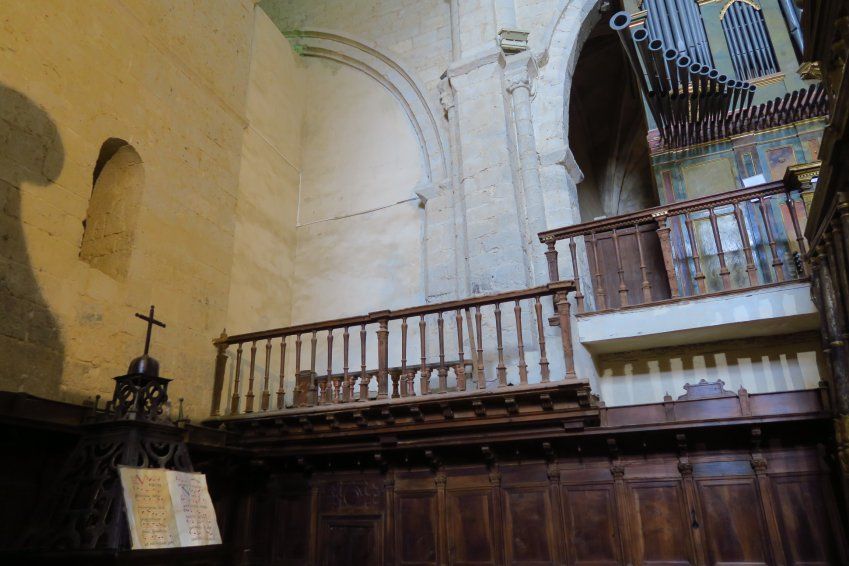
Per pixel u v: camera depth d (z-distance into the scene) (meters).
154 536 4.65
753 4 12.12
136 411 5.19
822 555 5.96
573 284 6.83
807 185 7.21
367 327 10.34
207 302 8.75
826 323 5.71
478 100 10.40
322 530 7.80
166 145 8.43
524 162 10.09
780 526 6.15
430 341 9.63
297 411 7.48
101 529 4.52
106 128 7.48
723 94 10.22
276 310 10.56
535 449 7.17
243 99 10.45
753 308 7.05
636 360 8.72
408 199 11.10
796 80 11.27
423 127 11.34
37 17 6.78
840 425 5.48
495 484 7.17
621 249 9.72
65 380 6.46
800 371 7.91
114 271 7.55
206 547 5.06
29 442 5.77
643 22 11.91
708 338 8.04
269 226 10.79
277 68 11.98
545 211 9.95
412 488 7.55
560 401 6.58
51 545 4.60
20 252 6.20
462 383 6.97
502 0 11.20
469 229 9.63
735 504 6.37
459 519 7.21
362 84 12.45
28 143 6.46
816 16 4.53
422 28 12.15
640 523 6.59
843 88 4.01
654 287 9.41
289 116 12.15
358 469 7.91
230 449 7.65
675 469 6.68
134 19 8.18
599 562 6.56
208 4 9.85
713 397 6.51
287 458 8.01
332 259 11.22
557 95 10.80
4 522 5.55
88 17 7.45
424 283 10.35
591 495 6.84
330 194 11.77
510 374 8.28
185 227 8.56
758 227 9.48
